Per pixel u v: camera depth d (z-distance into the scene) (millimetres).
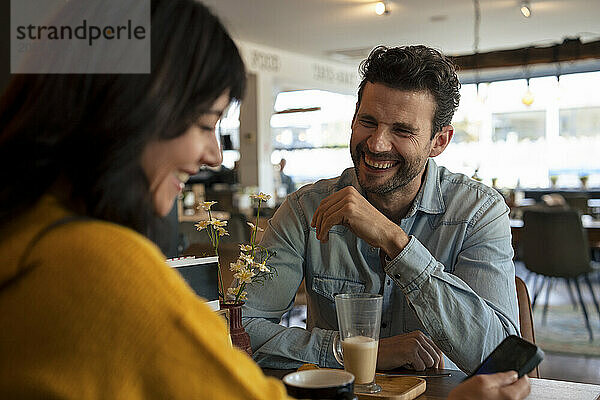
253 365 645
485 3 6531
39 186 647
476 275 1467
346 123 12188
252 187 8422
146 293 580
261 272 1571
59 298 569
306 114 12352
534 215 4930
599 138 11180
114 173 632
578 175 11414
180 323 583
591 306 5637
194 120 671
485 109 12023
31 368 555
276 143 12641
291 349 1373
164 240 731
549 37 8328
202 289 1186
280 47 8688
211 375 592
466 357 1302
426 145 1438
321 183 1705
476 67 6750
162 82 638
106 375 562
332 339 1363
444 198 1599
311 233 1618
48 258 586
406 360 1283
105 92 630
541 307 5629
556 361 3975
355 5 6547
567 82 11297
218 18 705
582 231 4746
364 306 1094
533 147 11750
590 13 6988
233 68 700
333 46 8672
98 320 564
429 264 1315
